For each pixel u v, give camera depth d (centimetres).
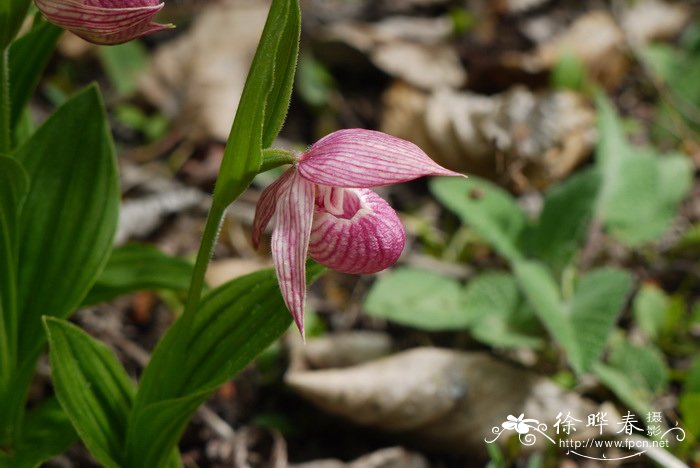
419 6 141
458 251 99
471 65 127
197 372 75
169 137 112
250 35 126
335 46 123
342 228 73
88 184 80
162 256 83
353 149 72
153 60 121
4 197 75
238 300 75
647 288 93
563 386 89
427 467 86
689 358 92
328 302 95
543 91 119
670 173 98
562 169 109
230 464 85
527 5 139
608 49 129
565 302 87
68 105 80
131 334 92
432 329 91
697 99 118
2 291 78
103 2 71
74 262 80
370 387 86
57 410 81
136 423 76
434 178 109
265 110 72
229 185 71
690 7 143
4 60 74
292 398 89
